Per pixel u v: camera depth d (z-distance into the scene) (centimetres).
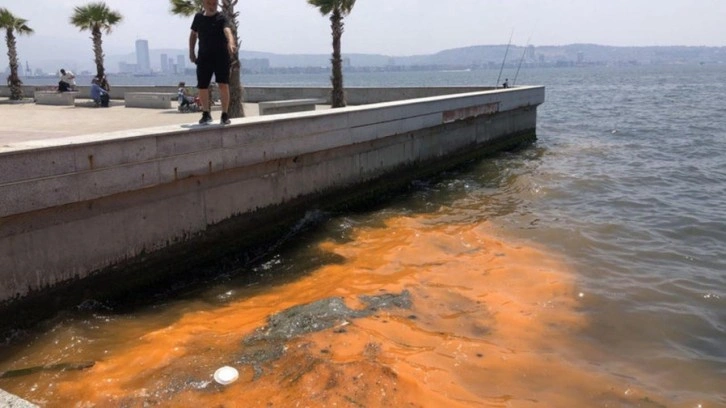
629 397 468
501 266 764
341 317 586
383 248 839
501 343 551
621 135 2225
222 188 825
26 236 597
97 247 667
